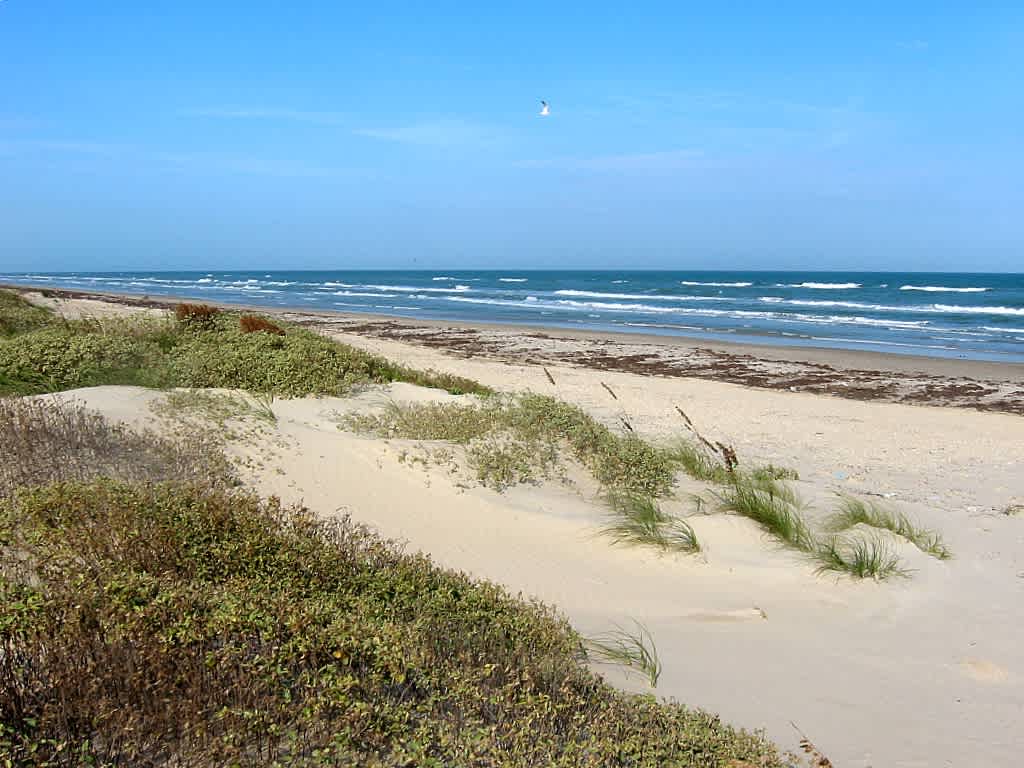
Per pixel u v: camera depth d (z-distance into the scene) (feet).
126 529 14.56
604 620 17.92
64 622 10.24
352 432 30.53
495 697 10.80
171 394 29.91
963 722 13.67
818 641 17.16
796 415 49.21
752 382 66.39
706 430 44.09
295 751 9.33
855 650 16.70
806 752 12.31
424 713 10.76
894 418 48.83
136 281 375.04
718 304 180.65
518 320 135.33
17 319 53.06
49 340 36.06
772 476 32.83
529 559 21.68
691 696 14.12
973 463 37.47
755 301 190.80
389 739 9.95
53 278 444.55
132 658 10.03
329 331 102.94
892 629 17.87
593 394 55.26
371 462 26.63
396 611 13.84
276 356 37.32
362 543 18.44
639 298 206.18
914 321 133.90
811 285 275.59
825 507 27.43
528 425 31.27
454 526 23.32
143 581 11.78
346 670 10.94
